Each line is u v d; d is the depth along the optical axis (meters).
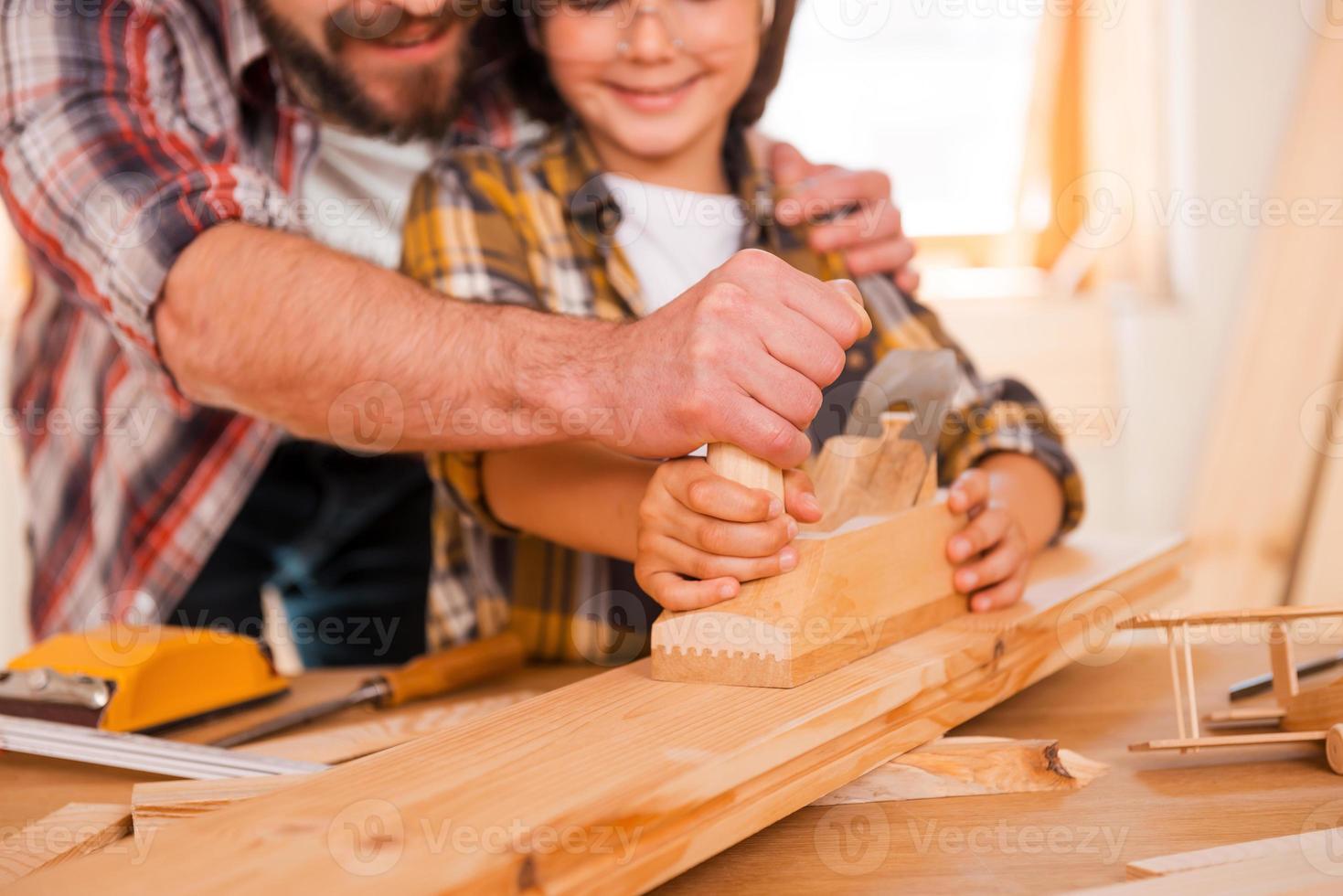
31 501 1.26
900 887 0.48
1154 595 0.93
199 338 0.78
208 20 1.04
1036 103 1.98
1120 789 0.59
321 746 0.70
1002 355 2.01
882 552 0.64
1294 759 0.62
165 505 1.18
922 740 0.60
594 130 1.01
